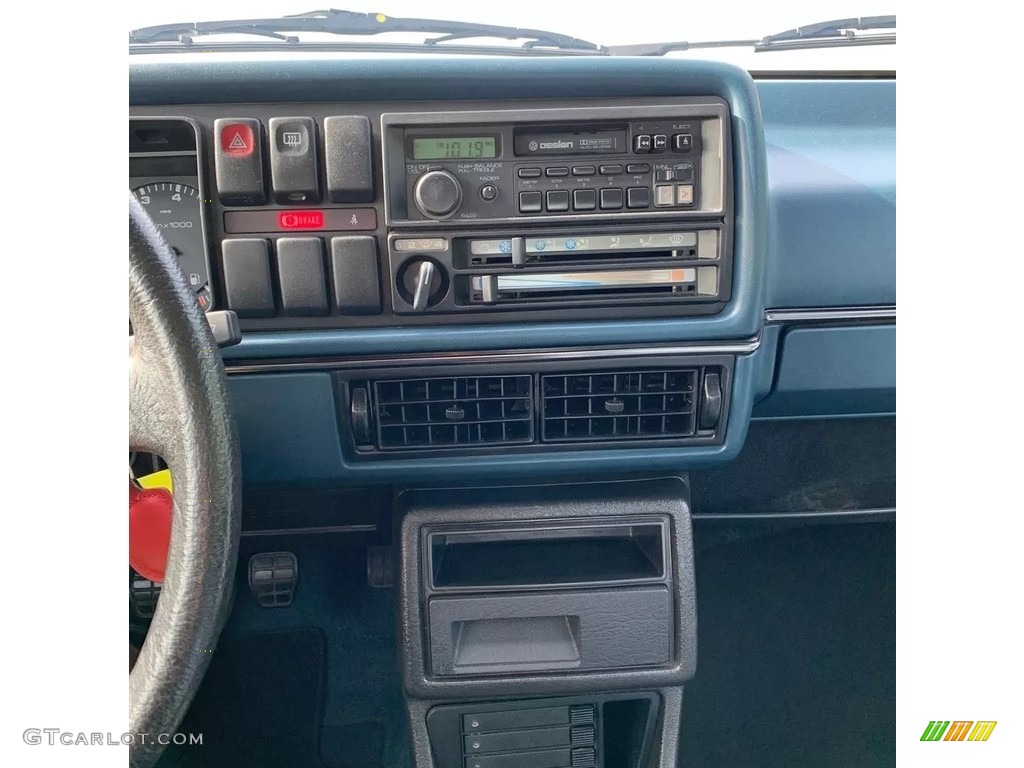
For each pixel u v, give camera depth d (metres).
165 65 0.99
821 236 1.21
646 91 1.06
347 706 1.52
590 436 1.17
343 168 1.03
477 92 1.05
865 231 1.21
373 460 1.16
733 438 1.18
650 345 1.12
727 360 1.14
